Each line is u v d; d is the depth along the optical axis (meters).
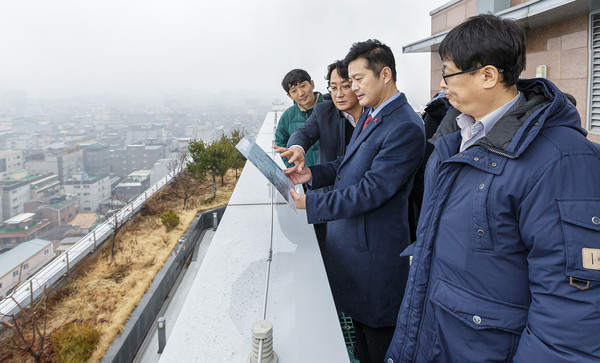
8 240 39.28
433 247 0.85
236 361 0.68
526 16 5.24
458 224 0.77
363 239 1.24
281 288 0.93
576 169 0.61
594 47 4.93
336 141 1.89
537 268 0.63
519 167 0.67
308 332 0.76
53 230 43.38
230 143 32.12
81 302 15.15
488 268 0.72
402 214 1.27
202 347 0.72
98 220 47.12
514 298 0.70
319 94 2.63
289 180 1.41
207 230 26.38
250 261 1.08
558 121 0.67
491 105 0.76
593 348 0.55
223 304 0.86
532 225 0.64
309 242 1.22
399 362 0.92
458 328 0.77
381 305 1.27
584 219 0.58
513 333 0.70
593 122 5.02
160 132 101.69
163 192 31.55
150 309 15.68
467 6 6.88
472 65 0.72
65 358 12.17
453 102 0.80
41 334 13.02
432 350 0.84
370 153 1.24
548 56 5.68
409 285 0.91
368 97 1.24
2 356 12.18
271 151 3.16
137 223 24.58
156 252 20.38
